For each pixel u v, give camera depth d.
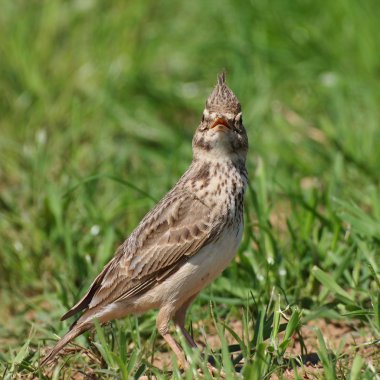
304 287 11.74
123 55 18.83
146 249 10.13
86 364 10.22
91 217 13.57
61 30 19.91
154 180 15.00
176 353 10.02
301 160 15.41
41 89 17.92
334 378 9.04
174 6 20.88
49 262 13.38
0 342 11.57
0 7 20.66
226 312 11.69
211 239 9.99
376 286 11.38
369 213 13.97
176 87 18.38
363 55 18.28
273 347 9.57
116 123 17.19
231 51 18.91
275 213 14.12
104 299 10.25
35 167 15.22
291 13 19.39
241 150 10.20
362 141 15.83
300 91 17.95
